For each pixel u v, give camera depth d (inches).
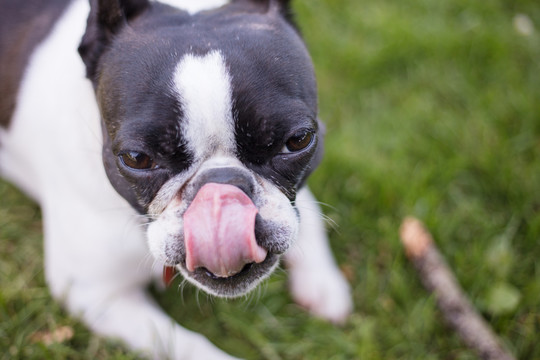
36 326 22.7
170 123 17.1
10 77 22.8
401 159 27.4
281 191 18.3
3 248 25.0
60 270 22.3
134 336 21.8
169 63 17.4
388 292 23.8
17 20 23.1
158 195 18.1
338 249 25.3
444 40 32.1
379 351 22.8
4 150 25.2
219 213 16.5
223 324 23.5
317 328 23.1
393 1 34.8
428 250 23.8
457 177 27.1
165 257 17.9
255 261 16.8
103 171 20.1
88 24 19.4
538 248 24.6
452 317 22.6
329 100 29.7
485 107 29.1
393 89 30.5
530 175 26.6
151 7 19.9
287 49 18.3
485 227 25.3
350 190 26.4
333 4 34.2
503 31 33.1
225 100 17.1
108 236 21.4
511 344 22.4
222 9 20.2
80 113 20.2
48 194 22.6
